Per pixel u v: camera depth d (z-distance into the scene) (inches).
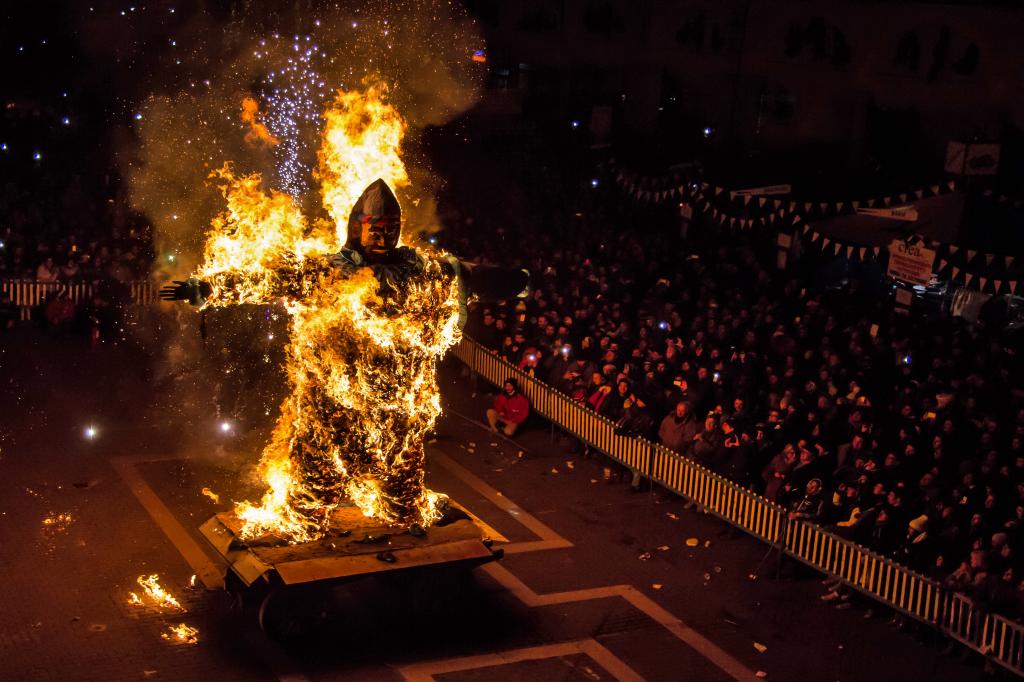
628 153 1325.0
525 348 884.0
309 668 497.7
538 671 505.7
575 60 1529.3
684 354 808.3
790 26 1323.8
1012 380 761.0
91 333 948.0
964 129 1141.1
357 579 503.8
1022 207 840.9
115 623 524.7
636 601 579.5
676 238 1139.9
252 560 502.9
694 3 1425.9
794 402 700.0
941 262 804.6
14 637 506.0
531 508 696.4
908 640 554.3
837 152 1272.1
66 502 655.1
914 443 639.1
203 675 486.6
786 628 560.4
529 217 1257.4
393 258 505.7
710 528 675.4
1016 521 529.0
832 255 1040.8
